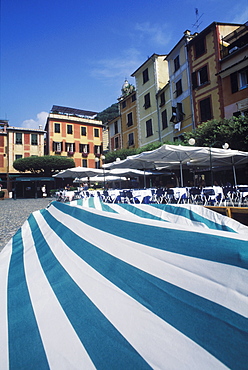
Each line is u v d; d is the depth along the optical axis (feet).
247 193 27.04
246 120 41.14
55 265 7.36
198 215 9.07
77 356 3.69
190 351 3.16
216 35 55.72
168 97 73.41
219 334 3.15
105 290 5.02
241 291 3.38
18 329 4.74
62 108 139.44
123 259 5.60
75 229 8.78
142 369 3.17
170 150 29.30
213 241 4.25
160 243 5.12
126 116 99.14
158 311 3.93
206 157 34.55
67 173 60.90
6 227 25.61
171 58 71.61
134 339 3.65
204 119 58.80
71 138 133.90
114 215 7.24
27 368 3.71
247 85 48.83
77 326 4.33
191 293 3.89
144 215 10.75
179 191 31.68
